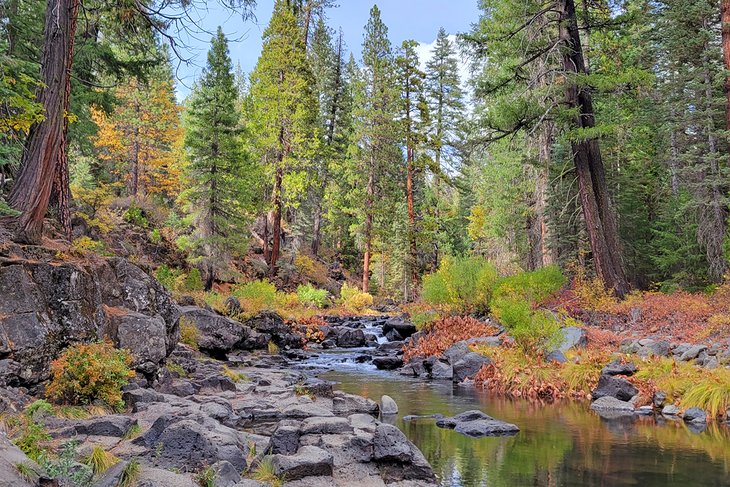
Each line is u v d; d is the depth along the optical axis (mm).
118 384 8414
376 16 42219
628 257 27312
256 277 36250
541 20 22922
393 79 38688
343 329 24922
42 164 10055
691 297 18406
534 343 14156
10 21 15875
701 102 23297
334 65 53906
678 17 22797
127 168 40875
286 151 35719
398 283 48375
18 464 3979
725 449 7715
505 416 10141
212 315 17375
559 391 12219
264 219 42062
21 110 10703
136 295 10672
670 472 6637
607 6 21531
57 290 8789
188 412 7871
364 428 7969
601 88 19953
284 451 6703
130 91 39469
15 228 9656
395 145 40344
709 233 22344
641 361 12461
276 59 35531
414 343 19391
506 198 33125
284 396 10586
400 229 45500
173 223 31859
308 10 41938
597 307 18891
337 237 54500
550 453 7535
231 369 14438
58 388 7812
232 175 29094
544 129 26453
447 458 7289
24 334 7938
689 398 10227
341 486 5844
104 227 23969
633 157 29188
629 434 8680
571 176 25516
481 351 15430
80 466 4859
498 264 36281
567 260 26562
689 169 22578
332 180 45156
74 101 20016
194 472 5492
